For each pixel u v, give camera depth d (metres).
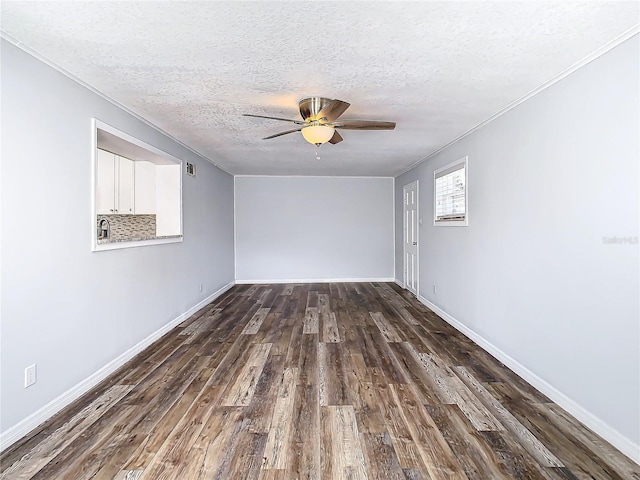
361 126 3.06
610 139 2.06
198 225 5.29
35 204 2.21
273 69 2.41
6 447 1.99
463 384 2.80
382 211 7.76
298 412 2.37
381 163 6.09
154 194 4.49
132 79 2.58
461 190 4.30
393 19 1.82
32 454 1.94
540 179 2.71
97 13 1.76
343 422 2.26
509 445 2.03
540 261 2.71
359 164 6.20
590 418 2.21
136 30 1.92
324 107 2.77
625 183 1.97
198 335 4.04
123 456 1.92
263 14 1.77
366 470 1.82
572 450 1.99
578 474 1.79
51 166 2.34
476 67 2.36
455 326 4.36
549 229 2.61
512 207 3.11
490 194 3.50
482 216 3.67
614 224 2.04
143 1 1.66
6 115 2.00
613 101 2.04
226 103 3.08
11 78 2.03
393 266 7.79
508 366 3.15
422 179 5.82
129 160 4.20
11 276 2.04
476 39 2.01
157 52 2.17
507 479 1.76
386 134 4.10
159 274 3.97
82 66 2.36
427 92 2.82
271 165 6.27
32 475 1.78
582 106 2.28
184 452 1.96
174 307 4.39
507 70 2.40
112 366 3.03
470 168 3.96
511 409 2.43
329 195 7.69
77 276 2.60
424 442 2.05
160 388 2.73
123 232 4.31
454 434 2.13
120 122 3.16
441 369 3.10
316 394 2.63
